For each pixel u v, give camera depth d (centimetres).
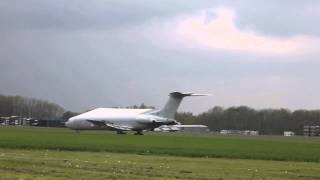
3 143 9988
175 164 6144
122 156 7425
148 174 4744
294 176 5069
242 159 7894
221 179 4547
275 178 4809
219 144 13600
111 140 13812
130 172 4866
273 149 11456
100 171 4884
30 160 5900
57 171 4769
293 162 7525
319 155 9219
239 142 15988
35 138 13350
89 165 5478
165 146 10981
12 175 4409
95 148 9269
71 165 5400
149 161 6512
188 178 4544
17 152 7662
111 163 5884
